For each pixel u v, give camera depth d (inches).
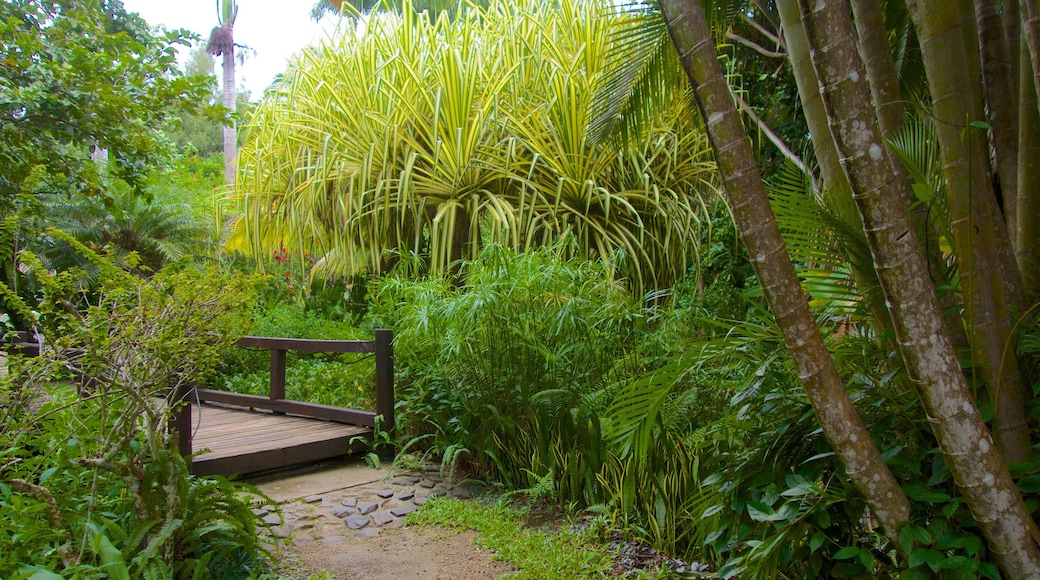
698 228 180.2
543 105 175.8
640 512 96.9
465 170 170.6
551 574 83.8
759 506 56.6
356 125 178.1
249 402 164.6
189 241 287.3
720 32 102.5
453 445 121.4
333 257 192.7
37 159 115.6
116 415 79.1
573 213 174.2
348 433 138.3
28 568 58.3
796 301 47.4
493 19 193.8
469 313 108.2
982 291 50.6
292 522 102.5
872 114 44.7
